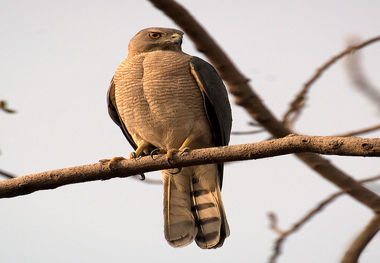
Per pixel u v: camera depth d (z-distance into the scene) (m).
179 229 10.63
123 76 10.72
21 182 7.91
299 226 9.25
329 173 9.13
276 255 9.29
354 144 6.74
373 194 8.91
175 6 7.58
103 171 8.11
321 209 9.23
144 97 10.52
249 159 7.61
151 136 10.73
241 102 8.74
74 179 8.03
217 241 10.43
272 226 9.44
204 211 10.69
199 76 10.39
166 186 10.88
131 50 11.84
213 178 10.77
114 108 11.36
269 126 9.05
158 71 10.48
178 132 10.57
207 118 10.62
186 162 8.07
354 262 8.60
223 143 10.77
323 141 6.93
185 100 10.45
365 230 8.69
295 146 7.12
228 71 8.35
